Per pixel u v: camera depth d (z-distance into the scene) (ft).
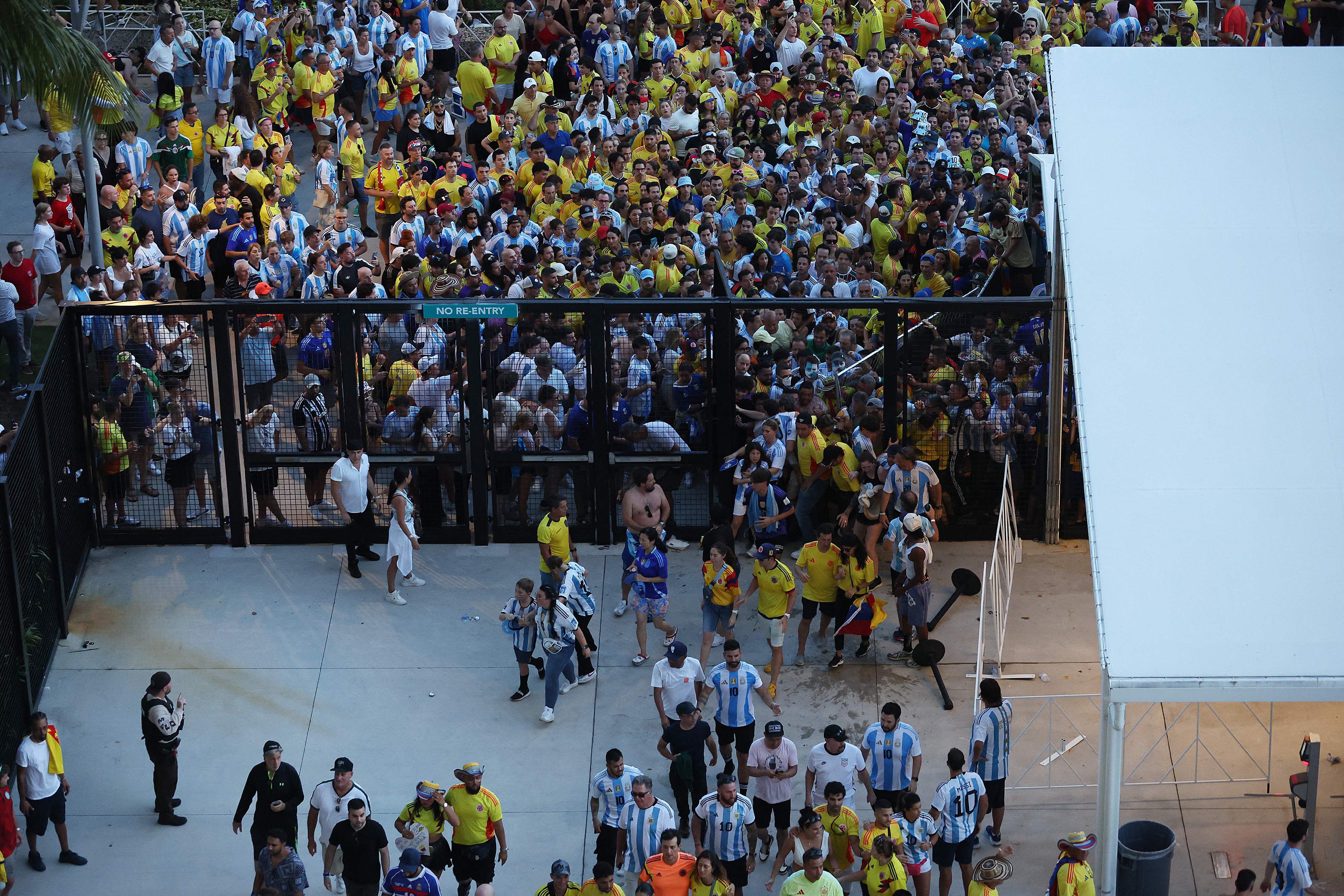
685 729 136.15
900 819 126.41
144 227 214.48
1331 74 151.64
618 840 131.75
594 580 177.17
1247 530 125.49
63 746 151.33
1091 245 140.15
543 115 245.45
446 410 178.50
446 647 166.40
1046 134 254.47
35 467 159.94
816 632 168.35
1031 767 147.13
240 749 151.33
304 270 211.61
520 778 147.84
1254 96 149.89
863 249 216.33
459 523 183.83
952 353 177.68
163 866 137.90
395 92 256.93
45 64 160.66
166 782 141.59
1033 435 179.93
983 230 217.77
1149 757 148.56
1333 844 138.21
